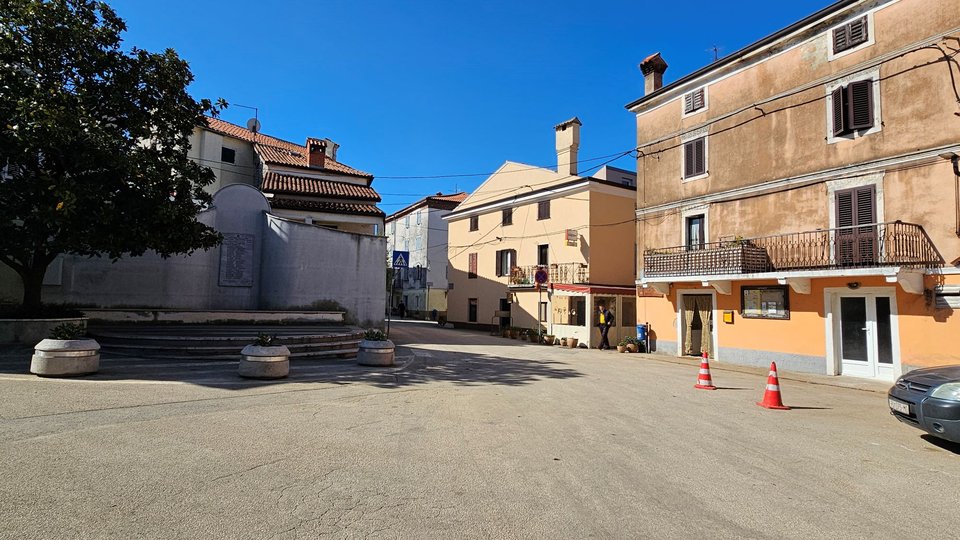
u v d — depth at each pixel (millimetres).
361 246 20469
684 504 4395
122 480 4344
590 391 10344
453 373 12273
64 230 10281
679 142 20344
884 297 14156
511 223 31797
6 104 9328
